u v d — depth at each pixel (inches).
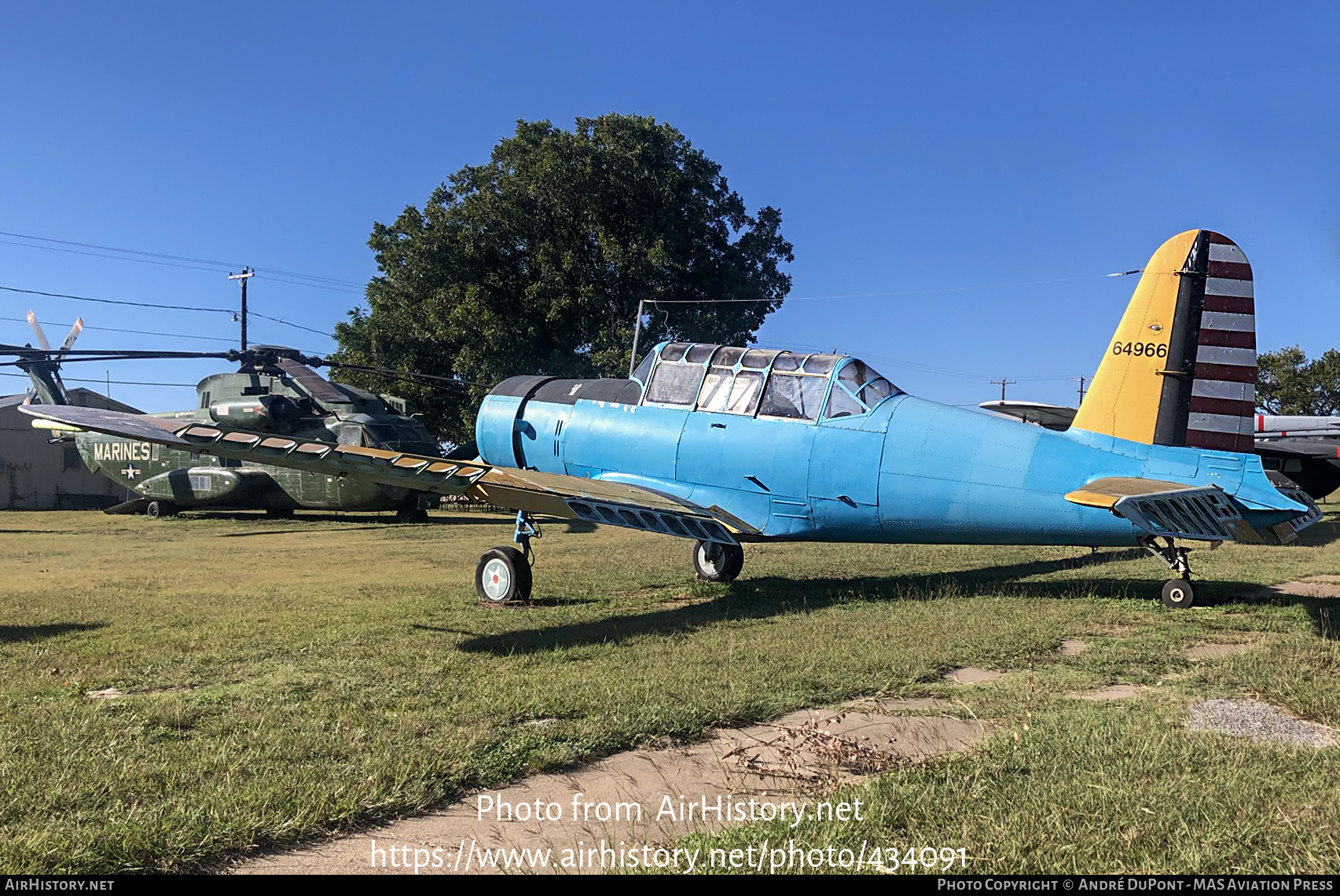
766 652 270.7
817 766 174.4
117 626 327.9
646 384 461.1
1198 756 167.3
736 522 411.5
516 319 1392.7
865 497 399.2
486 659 265.9
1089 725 189.5
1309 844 128.6
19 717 201.5
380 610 363.9
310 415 968.3
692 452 435.2
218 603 387.5
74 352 866.8
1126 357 376.2
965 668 262.7
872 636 297.0
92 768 165.5
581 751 182.2
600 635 304.8
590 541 743.7
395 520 1011.9
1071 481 368.2
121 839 135.0
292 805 149.6
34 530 869.2
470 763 172.2
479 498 362.0
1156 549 363.9
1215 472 358.9
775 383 423.5
